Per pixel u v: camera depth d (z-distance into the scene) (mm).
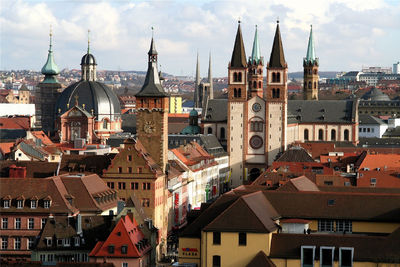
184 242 183625
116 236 192000
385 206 187500
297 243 172375
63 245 197125
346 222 187375
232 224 175000
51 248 196625
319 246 170625
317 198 190750
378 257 167250
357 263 167750
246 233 173875
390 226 185375
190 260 183625
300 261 170250
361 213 187125
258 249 173250
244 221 175000
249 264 170625
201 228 182375
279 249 172500
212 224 175875
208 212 185875
